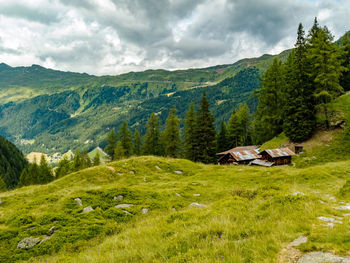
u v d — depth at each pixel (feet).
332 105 153.58
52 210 47.55
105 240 33.83
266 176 88.38
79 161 262.67
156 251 22.08
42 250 33.78
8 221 43.29
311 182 75.20
